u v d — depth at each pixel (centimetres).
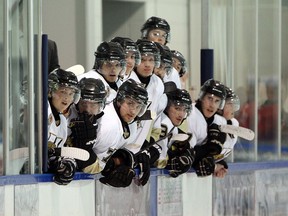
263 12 1909
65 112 1357
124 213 1491
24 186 1307
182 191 1622
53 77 1339
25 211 1309
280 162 1914
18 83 1341
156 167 1551
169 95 1537
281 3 1936
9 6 1325
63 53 1955
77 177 1388
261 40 1908
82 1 1986
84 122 1341
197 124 1614
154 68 1541
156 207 1562
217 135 1634
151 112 1450
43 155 1351
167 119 1536
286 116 1952
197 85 2130
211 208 1703
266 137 1900
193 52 2150
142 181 1474
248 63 1886
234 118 1784
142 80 1501
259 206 1847
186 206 1638
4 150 1309
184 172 1561
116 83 1449
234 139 1700
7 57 1313
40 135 1349
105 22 2091
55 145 1358
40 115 1348
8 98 1316
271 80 1922
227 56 1862
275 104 1927
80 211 1403
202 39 1839
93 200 1426
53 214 1355
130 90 1401
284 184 1931
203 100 1633
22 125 1342
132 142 1451
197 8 2158
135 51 1467
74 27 1975
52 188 1351
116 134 1386
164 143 1538
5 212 1280
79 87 1343
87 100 1339
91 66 2012
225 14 1859
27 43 1343
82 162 1364
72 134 1364
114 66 1416
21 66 1345
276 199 1905
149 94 1502
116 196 1471
